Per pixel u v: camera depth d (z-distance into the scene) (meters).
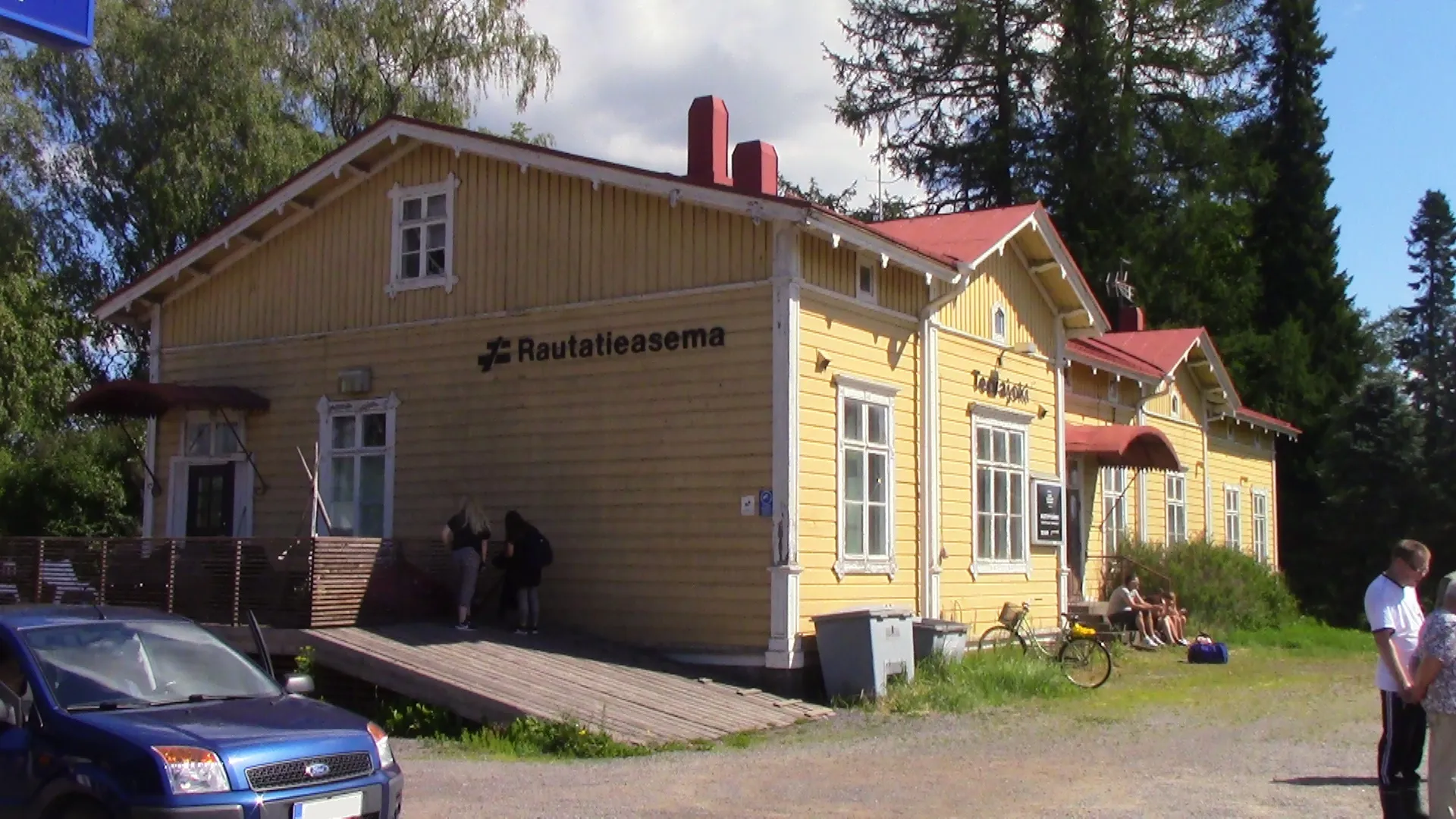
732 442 16.53
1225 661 22.00
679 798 10.16
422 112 32.91
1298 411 45.44
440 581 17.17
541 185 18.41
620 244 17.67
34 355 29.23
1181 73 44.97
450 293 19.02
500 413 18.38
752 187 18.05
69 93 31.08
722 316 16.77
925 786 10.70
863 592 17.42
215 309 21.30
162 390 19.52
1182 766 11.66
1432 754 8.33
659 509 16.97
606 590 17.25
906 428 18.73
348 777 7.79
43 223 31.39
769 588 16.09
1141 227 42.81
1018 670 17.34
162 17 31.12
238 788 7.25
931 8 44.84
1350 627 38.94
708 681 15.79
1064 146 43.34
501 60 33.91
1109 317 41.62
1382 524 39.62
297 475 20.05
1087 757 12.20
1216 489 34.84
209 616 15.73
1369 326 61.16
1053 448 23.27
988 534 20.83
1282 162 48.38
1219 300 45.66
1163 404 31.28
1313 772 11.34
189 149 30.17
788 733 13.82
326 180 20.05
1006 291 21.92
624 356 17.45
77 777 7.26
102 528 31.33
